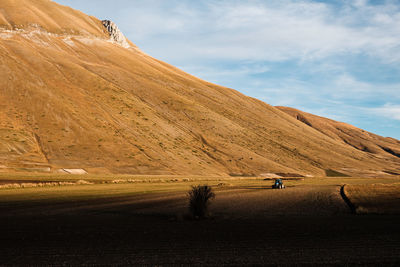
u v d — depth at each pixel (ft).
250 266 28.40
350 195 120.57
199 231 47.21
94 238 42.04
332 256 31.63
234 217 63.67
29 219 60.64
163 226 52.42
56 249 35.53
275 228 49.60
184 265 28.86
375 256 31.55
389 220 58.75
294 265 28.63
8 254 33.40
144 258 31.40
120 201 95.55
